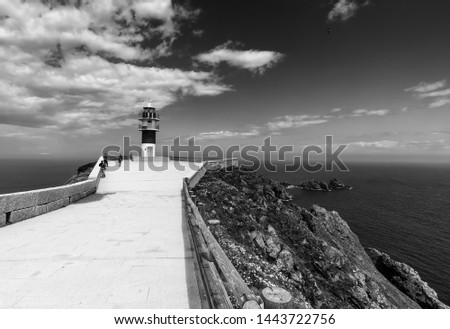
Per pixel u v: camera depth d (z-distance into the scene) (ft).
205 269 16.93
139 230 32.63
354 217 233.14
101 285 18.85
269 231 64.08
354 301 62.03
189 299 17.24
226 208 65.05
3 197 33.68
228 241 49.08
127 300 17.01
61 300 16.92
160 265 22.33
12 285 18.66
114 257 23.94
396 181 623.77
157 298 17.28
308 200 295.89
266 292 10.64
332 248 75.36
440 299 110.83
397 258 150.30
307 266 66.95
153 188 67.67
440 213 264.93
